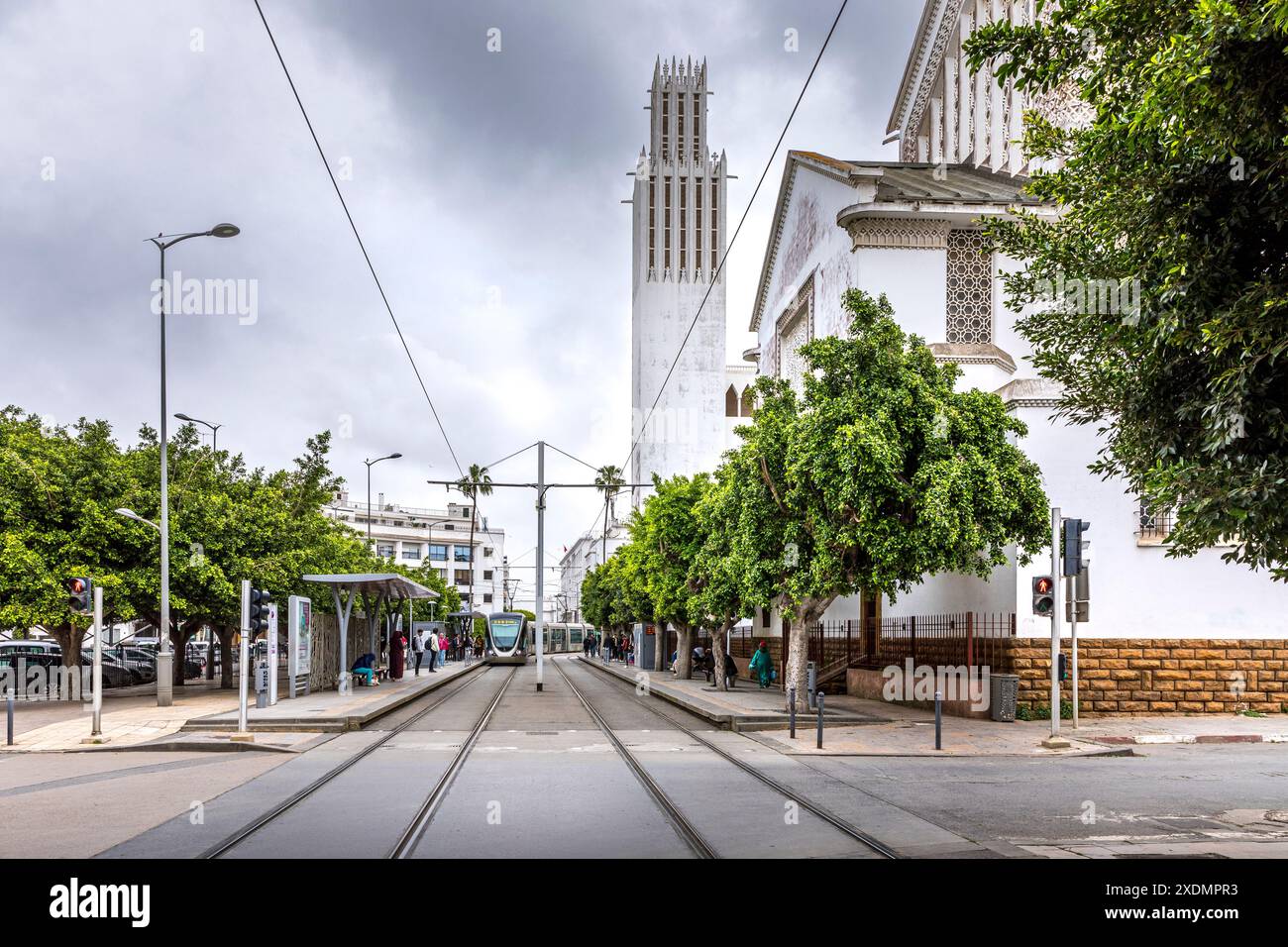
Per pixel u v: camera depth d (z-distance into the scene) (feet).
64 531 96.58
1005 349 100.53
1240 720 74.38
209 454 123.03
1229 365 24.81
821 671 111.04
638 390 287.69
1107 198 29.50
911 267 100.42
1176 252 25.54
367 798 41.16
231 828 34.65
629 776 48.01
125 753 59.67
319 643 103.14
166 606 86.53
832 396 70.28
